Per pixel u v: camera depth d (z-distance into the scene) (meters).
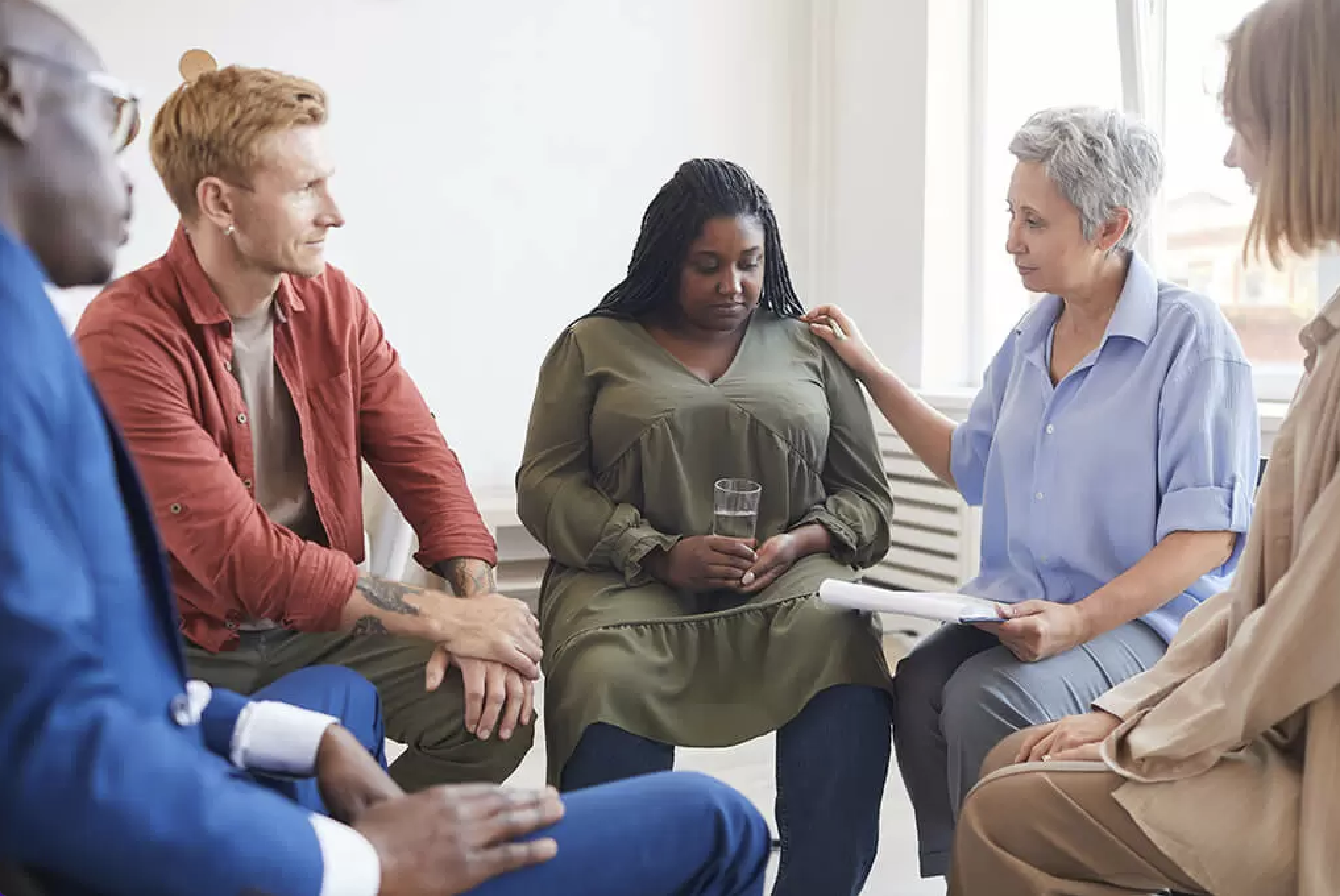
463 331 3.87
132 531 0.93
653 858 1.06
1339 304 1.21
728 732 1.72
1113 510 1.74
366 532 2.25
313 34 3.60
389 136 3.72
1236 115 1.24
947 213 3.80
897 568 3.82
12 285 0.80
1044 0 3.71
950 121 3.78
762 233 1.90
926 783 1.80
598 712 1.66
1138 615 1.66
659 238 1.91
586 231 3.99
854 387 2.05
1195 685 1.25
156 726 0.83
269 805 0.86
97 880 0.80
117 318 1.53
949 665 1.79
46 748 0.76
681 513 1.90
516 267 3.91
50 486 0.79
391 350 1.86
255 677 1.69
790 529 1.96
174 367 1.55
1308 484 1.19
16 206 0.90
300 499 1.72
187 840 0.81
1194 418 1.67
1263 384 2.97
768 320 2.04
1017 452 1.85
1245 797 1.20
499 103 3.84
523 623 1.65
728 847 1.10
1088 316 1.81
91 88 0.93
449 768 1.69
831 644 1.75
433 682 1.61
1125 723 1.29
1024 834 1.30
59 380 0.82
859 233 4.07
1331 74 1.16
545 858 1.01
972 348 3.87
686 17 4.04
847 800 1.75
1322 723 1.16
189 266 1.57
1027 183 1.74
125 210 0.99
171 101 1.53
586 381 1.96
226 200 1.52
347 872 0.89
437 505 1.82
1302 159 1.19
